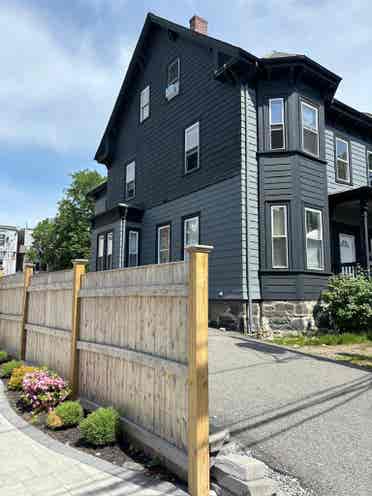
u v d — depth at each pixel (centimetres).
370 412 393
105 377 418
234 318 932
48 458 326
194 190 1127
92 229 1585
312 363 594
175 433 296
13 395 535
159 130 1342
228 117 1012
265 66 966
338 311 895
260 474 261
